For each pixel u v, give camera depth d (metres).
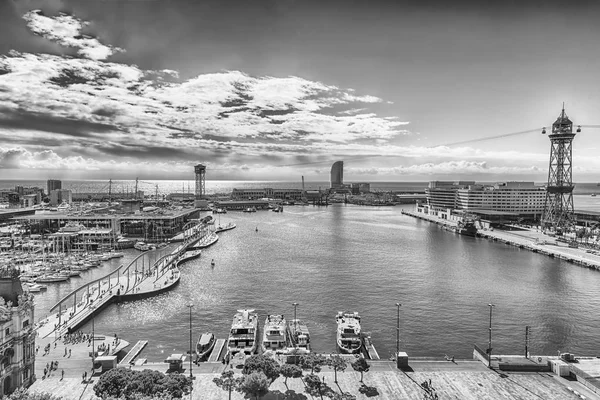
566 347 123.56
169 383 83.75
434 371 101.88
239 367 102.75
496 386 94.00
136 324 141.62
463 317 146.75
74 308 149.75
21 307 90.50
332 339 129.25
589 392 90.56
